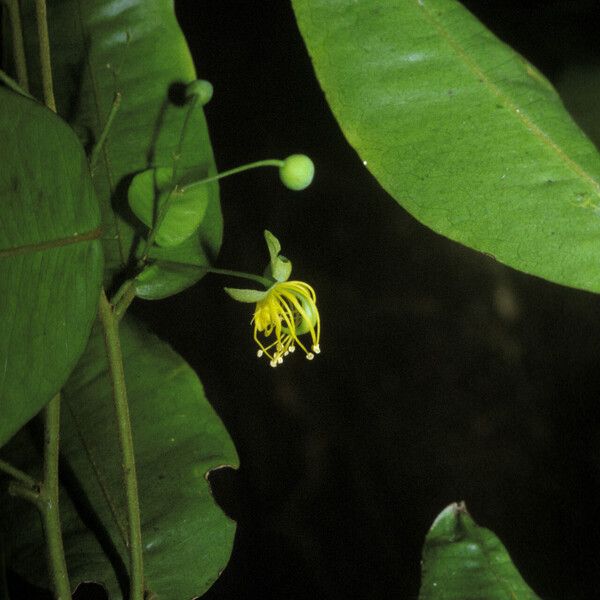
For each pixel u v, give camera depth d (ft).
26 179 1.68
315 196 2.70
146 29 1.91
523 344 2.78
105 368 1.91
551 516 2.72
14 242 1.68
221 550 1.89
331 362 2.72
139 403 1.91
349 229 2.73
